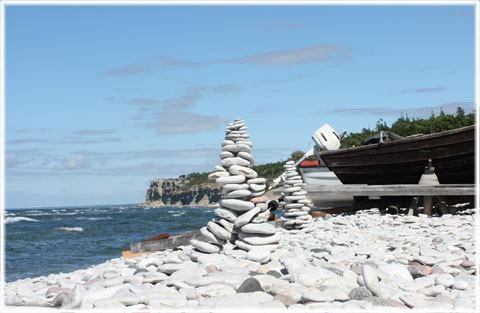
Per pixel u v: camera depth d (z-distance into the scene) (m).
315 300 4.44
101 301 4.77
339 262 6.73
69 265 15.27
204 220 44.62
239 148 7.80
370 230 10.66
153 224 39.84
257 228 7.48
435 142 14.80
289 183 12.26
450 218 11.86
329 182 18.94
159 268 6.42
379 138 16.95
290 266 5.76
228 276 5.61
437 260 6.45
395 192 14.29
